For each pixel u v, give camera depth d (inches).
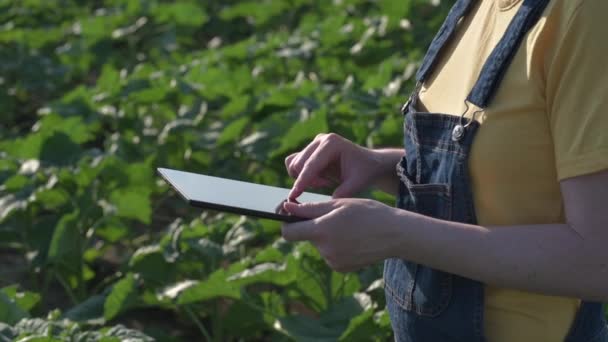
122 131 251.1
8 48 328.5
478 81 64.2
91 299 159.9
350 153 80.5
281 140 208.2
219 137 215.3
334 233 63.2
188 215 226.1
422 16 338.0
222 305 177.3
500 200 64.2
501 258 60.4
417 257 62.9
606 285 59.1
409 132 73.3
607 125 57.5
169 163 228.1
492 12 66.8
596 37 57.6
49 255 177.8
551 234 59.7
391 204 170.4
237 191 76.0
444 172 67.1
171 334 174.7
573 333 67.2
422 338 71.7
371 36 297.3
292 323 141.8
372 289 148.6
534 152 62.2
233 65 299.6
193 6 364.5
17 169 200.2
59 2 407.5
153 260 161.9
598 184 58.1
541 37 60.4
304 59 286.2
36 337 122.0
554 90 60.2
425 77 73.6
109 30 351.3
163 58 334.6
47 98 319.0
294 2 371.6
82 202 190.9
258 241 197.8
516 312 66.1
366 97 234.1
